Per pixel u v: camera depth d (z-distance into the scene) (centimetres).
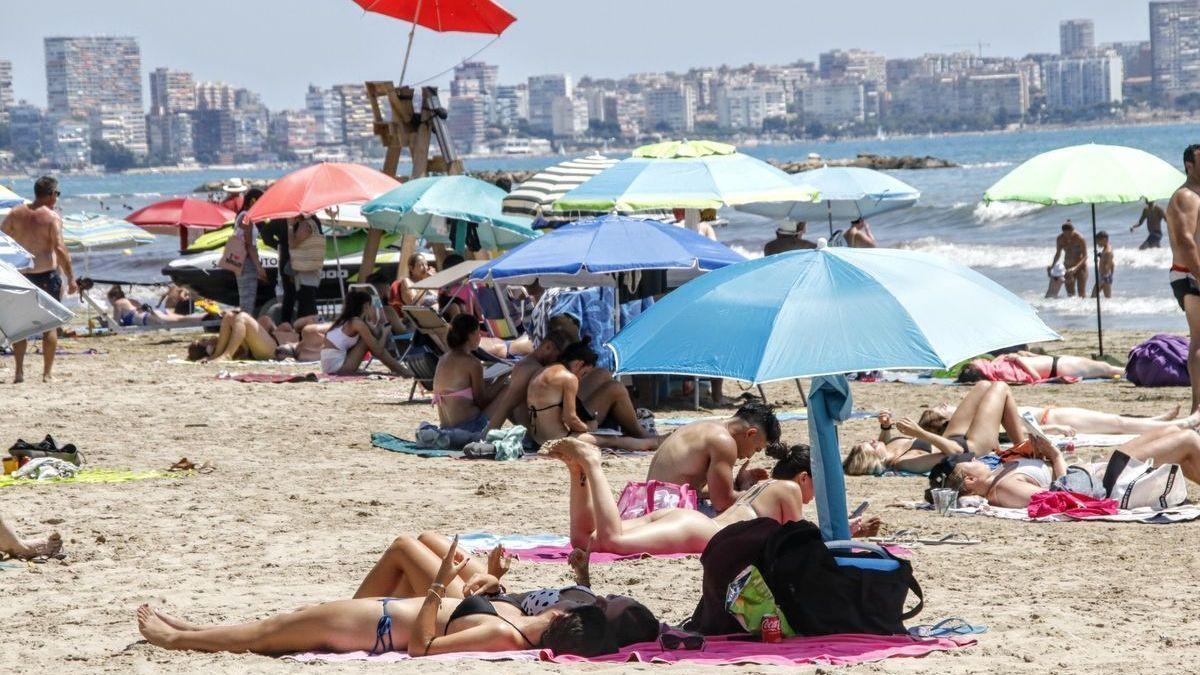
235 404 4934
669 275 4959
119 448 4047
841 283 2039
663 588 2397
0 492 3366
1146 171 5256
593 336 4862
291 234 6825
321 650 1981
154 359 6538
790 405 4894
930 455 3578
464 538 2820
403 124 7606
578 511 2642
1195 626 2123
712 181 5316
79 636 2134
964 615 2212
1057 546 2736
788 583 2014
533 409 3931
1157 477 3041
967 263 11544
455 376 4078
